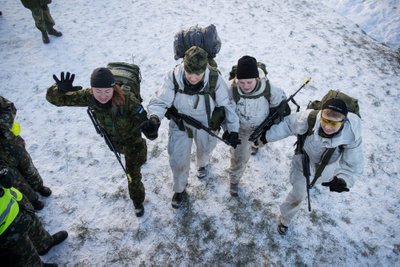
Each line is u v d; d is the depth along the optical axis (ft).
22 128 14.05
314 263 10.46
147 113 8.91
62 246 10.34
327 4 27.43
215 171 12.99
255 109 9.14
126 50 18.97
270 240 10.93
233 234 11.03
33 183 10.64
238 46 20.20
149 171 12.80
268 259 10.48
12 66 17.24
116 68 9.49
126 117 8.21
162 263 10.22
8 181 7.23
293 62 19.34
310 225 11.37
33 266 8.31
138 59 18.42
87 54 18.44
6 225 7.10
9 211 7.16
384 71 19.66
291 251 10.69
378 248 10.93
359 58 20.56
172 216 11.39
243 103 9.04
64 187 11.96
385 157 14.03
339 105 7.02
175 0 24.47
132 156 9.12
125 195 11.88
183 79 8.32
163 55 18.86
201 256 10.45
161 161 13.23
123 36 20.08
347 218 11.67
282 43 20.97
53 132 13.99
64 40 19.29
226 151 13.84
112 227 10.93
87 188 12.00
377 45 22.70
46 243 9.44
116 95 7.75
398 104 17.13
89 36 19.81
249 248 10.70
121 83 8.84
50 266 9.47
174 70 8.48
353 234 11.23
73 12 21.97
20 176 9.54
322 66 19.33
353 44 22.04
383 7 26.27
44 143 13.48
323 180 9.00
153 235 10.84
